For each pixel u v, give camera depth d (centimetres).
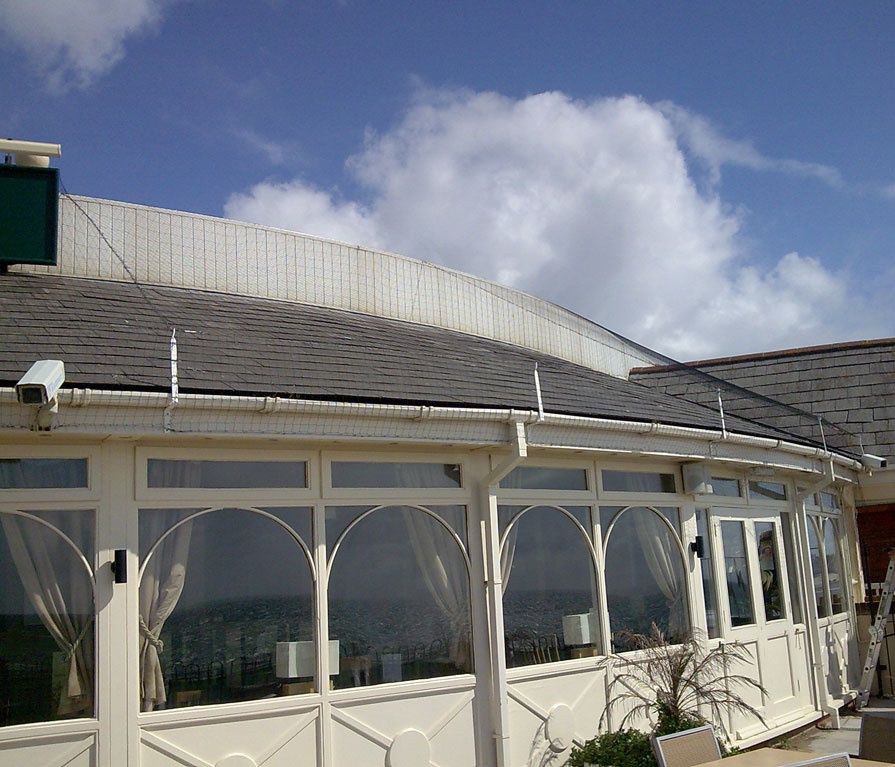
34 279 786
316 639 619
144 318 702
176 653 573
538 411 687
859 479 1287
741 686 918
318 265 1011
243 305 871
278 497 621
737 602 952
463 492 704
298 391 586
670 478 880
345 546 645
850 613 1231
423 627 668
